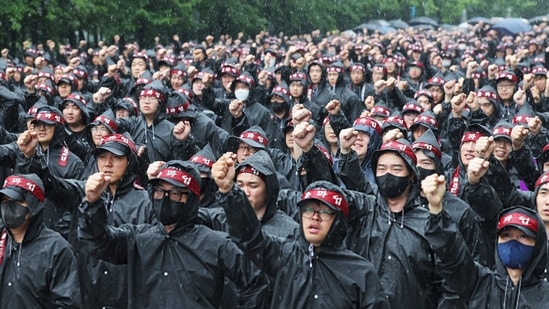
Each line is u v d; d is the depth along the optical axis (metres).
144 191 12.95
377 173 11.12
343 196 9.66
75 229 11.87
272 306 9.72
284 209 12.83
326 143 16.08
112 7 48.88
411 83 31.11
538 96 23.48
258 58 40.06
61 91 24.61
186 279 10.12
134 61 29.17
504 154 14.78
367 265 9.62
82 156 18.11
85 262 11.70
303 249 9.73
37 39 45.31
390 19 75.06
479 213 11.43
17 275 10.43
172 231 10.22
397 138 11.55
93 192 9.62
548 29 57.78
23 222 10.37
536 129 17.02
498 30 58.16
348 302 9.50
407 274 10.84
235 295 11.07
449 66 37.50
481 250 11.77
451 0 81.62
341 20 69.06
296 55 30.83
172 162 10.25
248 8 58.25
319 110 22.61
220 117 23.73
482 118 19.14
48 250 10.45
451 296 10.80
